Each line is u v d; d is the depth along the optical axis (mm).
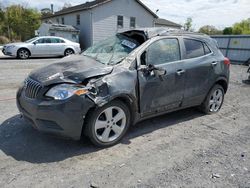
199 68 4535
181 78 4230
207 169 3074
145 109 3871
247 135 4184
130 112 3729
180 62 4238
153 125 4453
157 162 3189
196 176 2912
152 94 3875
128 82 3498
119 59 3703
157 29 4293
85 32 25141
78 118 3133
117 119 3559
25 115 3408
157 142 3773
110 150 3455
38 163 3045
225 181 2836
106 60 3770
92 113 3248
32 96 3248
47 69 3525
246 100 6668
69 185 2650
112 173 2902
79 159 3176
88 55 4199
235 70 13898
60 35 23641
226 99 6672
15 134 3789
